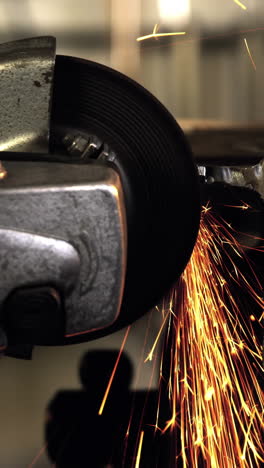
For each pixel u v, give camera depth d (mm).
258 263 1949
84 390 2312
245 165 1919
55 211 917
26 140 1184
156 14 4766
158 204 1289
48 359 2496
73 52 4801
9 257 915
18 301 920
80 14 4730
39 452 2049
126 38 4777
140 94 1310
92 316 962
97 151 1252
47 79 1193
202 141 2244
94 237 932
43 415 2207
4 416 2205
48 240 918
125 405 2213
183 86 4875
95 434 2098
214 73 4879
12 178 929
